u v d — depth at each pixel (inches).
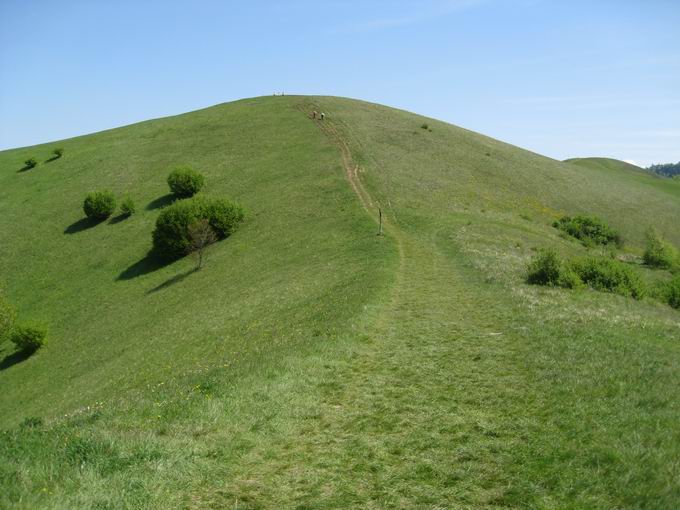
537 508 241.8
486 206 1827.0
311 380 430.9
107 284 1595.7
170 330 1056.2
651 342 527.8
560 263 868.6
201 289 1323.8
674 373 415.2
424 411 365.4
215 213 1656.0
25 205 2269.9
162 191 2182.6
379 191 1776.6
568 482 260.1
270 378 433.1
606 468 270.2
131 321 1274.6
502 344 519.5
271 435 328.8
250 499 255.1
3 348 1371.8
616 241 1870.1
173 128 3002.0
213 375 483.5
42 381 1111.0
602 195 2429.9
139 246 1784.0
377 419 353.7
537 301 696.4
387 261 1026.7
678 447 285.3
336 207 1662.2
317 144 2377.0
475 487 264.1
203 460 289.7
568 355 469.1
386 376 442.6
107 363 1016.2
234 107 3262.8
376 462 292.2
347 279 932.6
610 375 411.5
